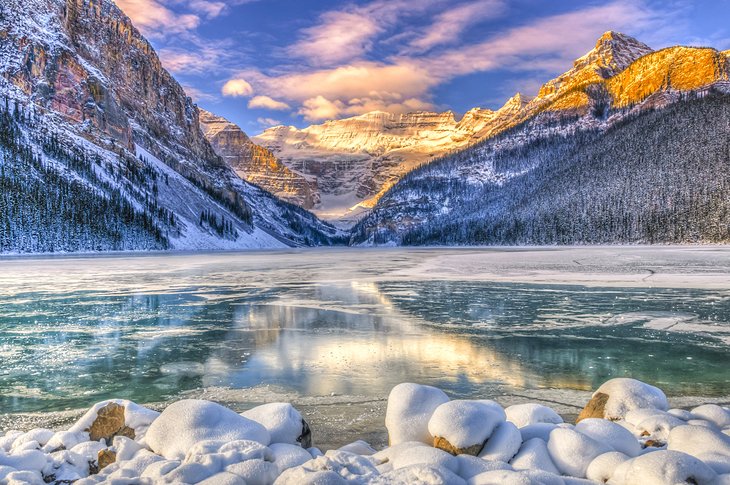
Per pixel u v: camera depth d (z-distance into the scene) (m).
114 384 9.05
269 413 5.39
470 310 17.69
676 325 14.54
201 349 11.84
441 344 12.19
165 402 7.98
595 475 4.12
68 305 19.75
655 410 5.59
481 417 4.75
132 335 13.67
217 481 3.71
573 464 4.30
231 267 44.81
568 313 16.84
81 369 10.11
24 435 5.53
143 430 5.35
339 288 25.52
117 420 5.43
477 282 28.12
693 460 3.67
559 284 26.41
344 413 7.25
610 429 4.76
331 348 11.81
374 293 23.11
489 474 3.79
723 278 28.67
